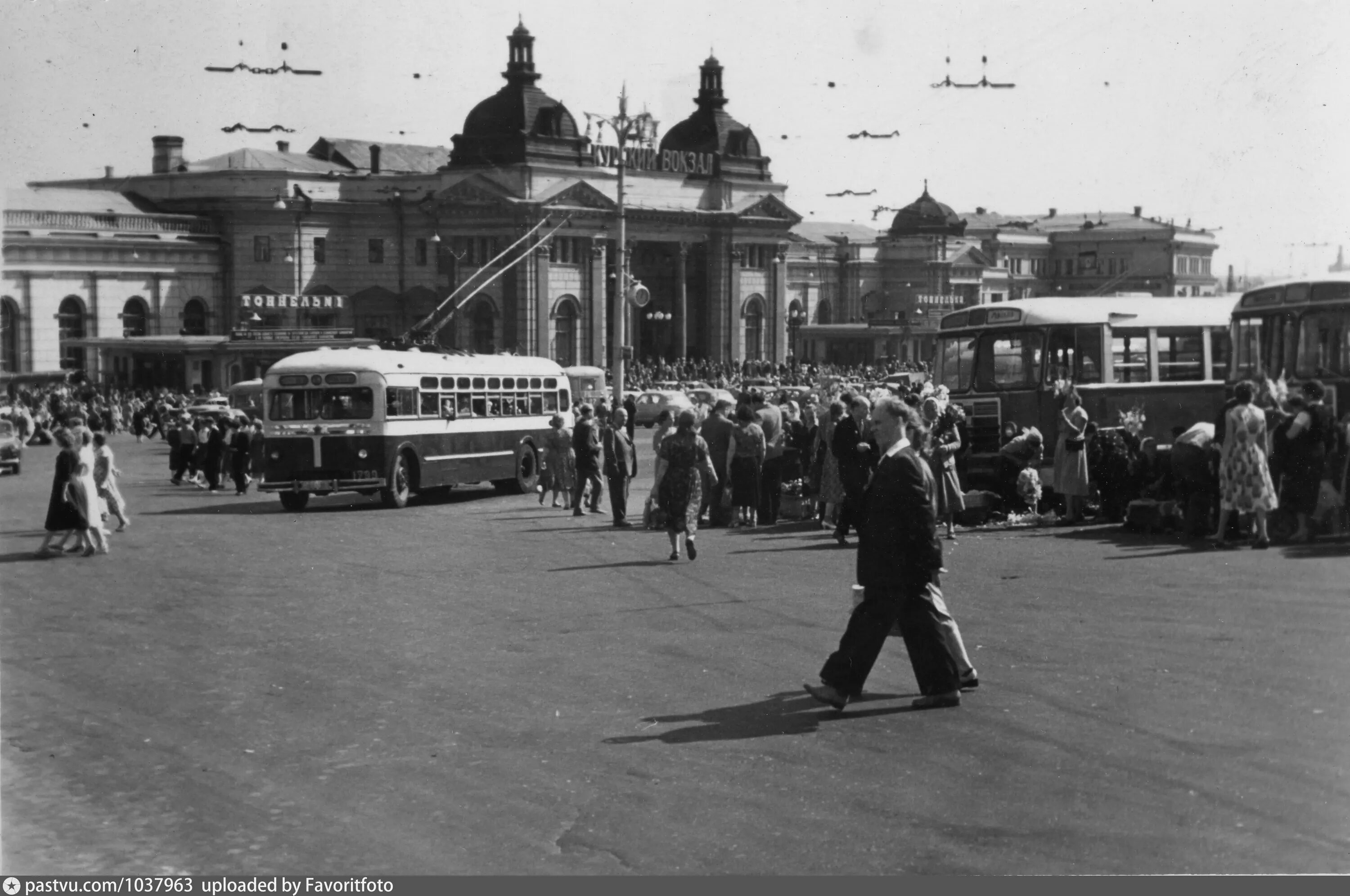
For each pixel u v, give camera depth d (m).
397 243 127.81
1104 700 15.11
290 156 132.00
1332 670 16.23
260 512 41.78
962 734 14.02
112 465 36.38
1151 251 96.75
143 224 118.56
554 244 126.06
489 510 41.78
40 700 16.09
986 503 32.25
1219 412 30.38
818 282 162.75
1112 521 31.22
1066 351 35.72
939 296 161.88
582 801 12.25
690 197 139.12
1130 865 10.63
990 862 10.76
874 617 14.87
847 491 28.94
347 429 42.12
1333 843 11.02
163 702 16.00
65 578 26.36
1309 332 28.77
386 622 21.03
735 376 128.12
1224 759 13.05
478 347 125.81
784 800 12.16
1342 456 26.25
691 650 18.38
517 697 15.96
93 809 12.24
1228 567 23.64
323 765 13.45
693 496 27.34
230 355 103.06
